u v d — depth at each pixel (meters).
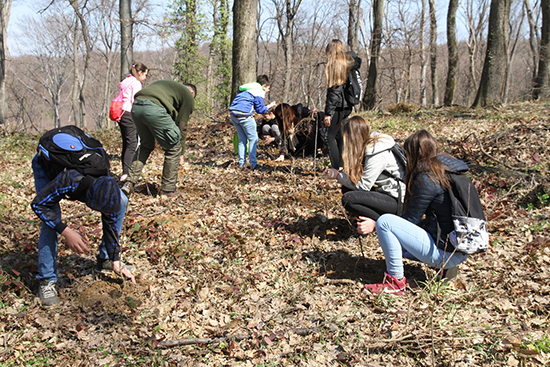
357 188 3.94
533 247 4.01
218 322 3.22
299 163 7.39
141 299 3.48
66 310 3.29
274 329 3.10
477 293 3.35
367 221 3.44
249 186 6.14
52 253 3.25
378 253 4.15
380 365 2.72
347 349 2.86
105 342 2.98
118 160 8.06
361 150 3.86
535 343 2.75
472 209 3.02
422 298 3.31
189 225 4.82
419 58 27.03
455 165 3.13
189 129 10.55
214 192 5.94
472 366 2.64
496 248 4.12
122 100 5.86
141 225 4.53
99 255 3.75
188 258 4.09
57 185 2.87
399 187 3.89
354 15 23.53
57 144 2.87
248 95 6.80
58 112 49.84
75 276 3.78
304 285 3.65
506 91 29.55
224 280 3.77
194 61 19.56
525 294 3.33
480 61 41.03
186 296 3.53
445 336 2.87
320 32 31.48
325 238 4.47
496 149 7.11
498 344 2.78
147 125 5.27
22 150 9.42
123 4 16.27
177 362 2.80
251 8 10.13
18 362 2.78
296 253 4.20
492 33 14.77
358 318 3.17
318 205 5.19
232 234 4.50
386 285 3.42
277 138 8.32
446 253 3.19
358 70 5.81
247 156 7.92
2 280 3.48
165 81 5.42
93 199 2.94
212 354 2.89
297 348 2.88
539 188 5.14
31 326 3.10
